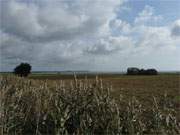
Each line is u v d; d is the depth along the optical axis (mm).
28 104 7457
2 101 6770
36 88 8398
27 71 40656
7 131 6164
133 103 7188
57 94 7566
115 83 33656
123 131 6562
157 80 40156
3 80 10273
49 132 6477
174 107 9156
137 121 6656
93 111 6914
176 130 6367
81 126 6352
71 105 7039
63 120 6219
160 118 6547
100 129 6566
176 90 21750
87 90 7473
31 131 6656
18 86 9406
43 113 6906
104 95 7215
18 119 6895
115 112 6688
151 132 6422
